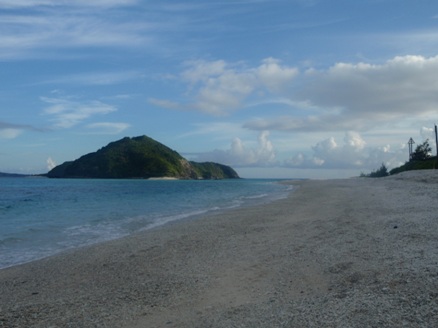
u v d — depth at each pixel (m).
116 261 11.23
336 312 6.16
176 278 9.04
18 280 9.65
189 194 52.56
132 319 6.61
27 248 14.41
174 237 14.87
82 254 12.43
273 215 20.44
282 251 11.02
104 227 19.86
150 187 81.62
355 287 7.28
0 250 14.03
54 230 18.92
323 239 12.18
